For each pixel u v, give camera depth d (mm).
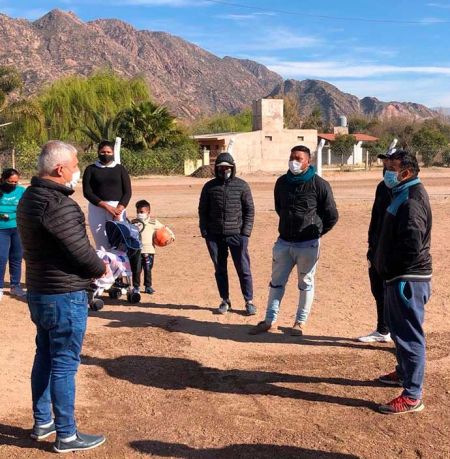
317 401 5234
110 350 6465
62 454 4336
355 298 8531
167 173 46312
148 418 4922
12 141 44438
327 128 107250
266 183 36312
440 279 9633
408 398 4996
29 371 5867
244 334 7031
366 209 19828
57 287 4152
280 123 55062
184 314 7840
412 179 4965
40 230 4059
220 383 5625
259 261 11258
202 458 4293
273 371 5906
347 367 6008
